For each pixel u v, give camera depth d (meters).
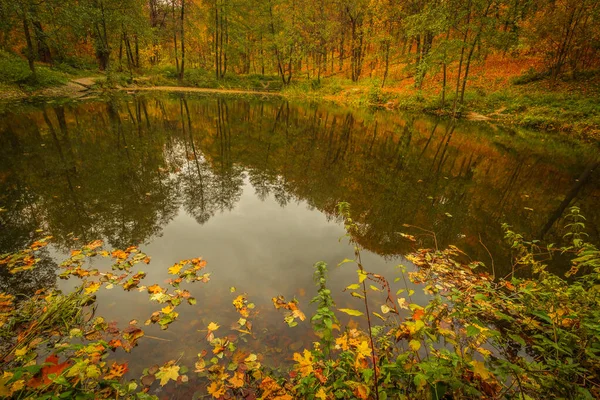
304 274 3.55
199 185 6.44
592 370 1.79
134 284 3.18
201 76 32.25
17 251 3.69
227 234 4.47
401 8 26.69
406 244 4.41
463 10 17.92
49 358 1.67
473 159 9.55
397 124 16.02
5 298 2.83
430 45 23.92
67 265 3.41
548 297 2.22
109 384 1.94
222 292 3.14
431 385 1.66
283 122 14.91
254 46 35.16
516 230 5.02
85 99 17.44
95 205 5.12
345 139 11.76
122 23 25.55
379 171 7.98
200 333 2.57
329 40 34.81
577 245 2.51
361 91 28.23
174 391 2.04
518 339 1.66
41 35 19.09
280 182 6.91
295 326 2.68
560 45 19.28
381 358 2.13
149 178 6.59
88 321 2.64
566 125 15.13
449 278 3.50
